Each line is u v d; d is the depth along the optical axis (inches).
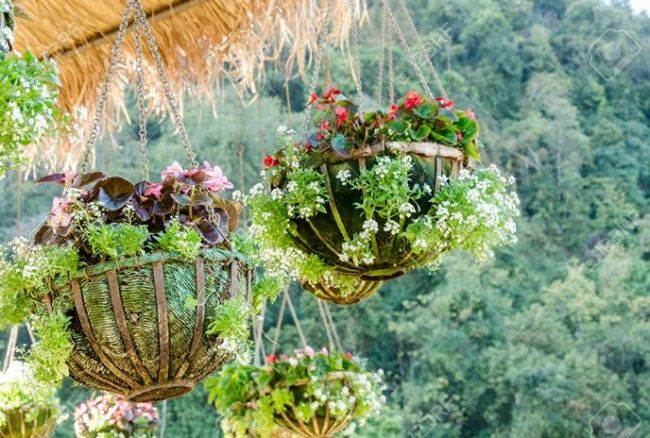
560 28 533.0
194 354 97.7
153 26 163.3
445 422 474.0
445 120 114.7
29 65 84.1
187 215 100.1
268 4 157.0
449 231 113.2
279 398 145.8
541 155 509.4
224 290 99.0
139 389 98.3
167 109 170.4
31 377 101.0
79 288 95.5
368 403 150.4
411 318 486.9
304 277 119.8
